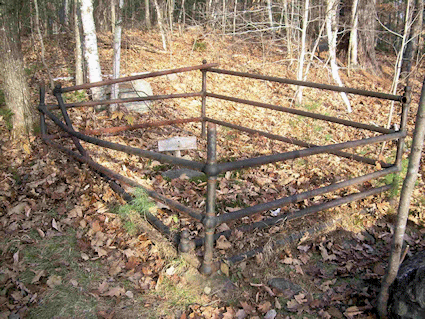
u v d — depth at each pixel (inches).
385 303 102.0
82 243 128.0
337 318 106.0
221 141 239.9
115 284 112.7
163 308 104.3
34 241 128.3
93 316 101.6
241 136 251.1
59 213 143.6
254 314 103.8
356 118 345.1
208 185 103.0
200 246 122.4
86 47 261.9
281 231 139.0
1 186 154.9
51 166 172.9
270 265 123.4
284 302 110.6
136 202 132.6
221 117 300.0
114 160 187.8
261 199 163.6
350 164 206.8
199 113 304.2
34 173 167.2
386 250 136.6
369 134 290.7
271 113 325.7
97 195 155.3
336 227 145.6
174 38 633.6
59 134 189.8
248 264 122.7
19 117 192.5
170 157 111.6
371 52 531.2
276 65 502.0
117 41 259.0
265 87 411.8
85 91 290.0
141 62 456.8
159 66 441.4
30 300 104.7
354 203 158.9
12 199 148.6
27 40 530.0
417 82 502.3
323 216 149.1
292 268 123.9
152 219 133.4
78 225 138.4
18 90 190.1
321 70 485.4
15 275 112.7
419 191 174.7
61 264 119.2
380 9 509.4
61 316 100.9
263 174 191.2
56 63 406.6
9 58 188.4
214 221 106.6
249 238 131.0
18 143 187.8
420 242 141.9
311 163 202.5
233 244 127.9
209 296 108.5
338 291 116.0
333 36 379.2
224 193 165.6
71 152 171.8
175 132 248.1
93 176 165.3
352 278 122.0
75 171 169.3
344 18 518.6
